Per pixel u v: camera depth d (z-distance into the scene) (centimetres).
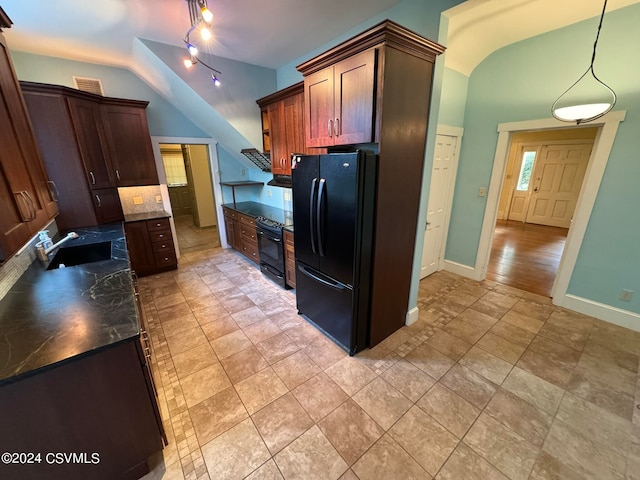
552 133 626
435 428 164
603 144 245
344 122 201
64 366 107
